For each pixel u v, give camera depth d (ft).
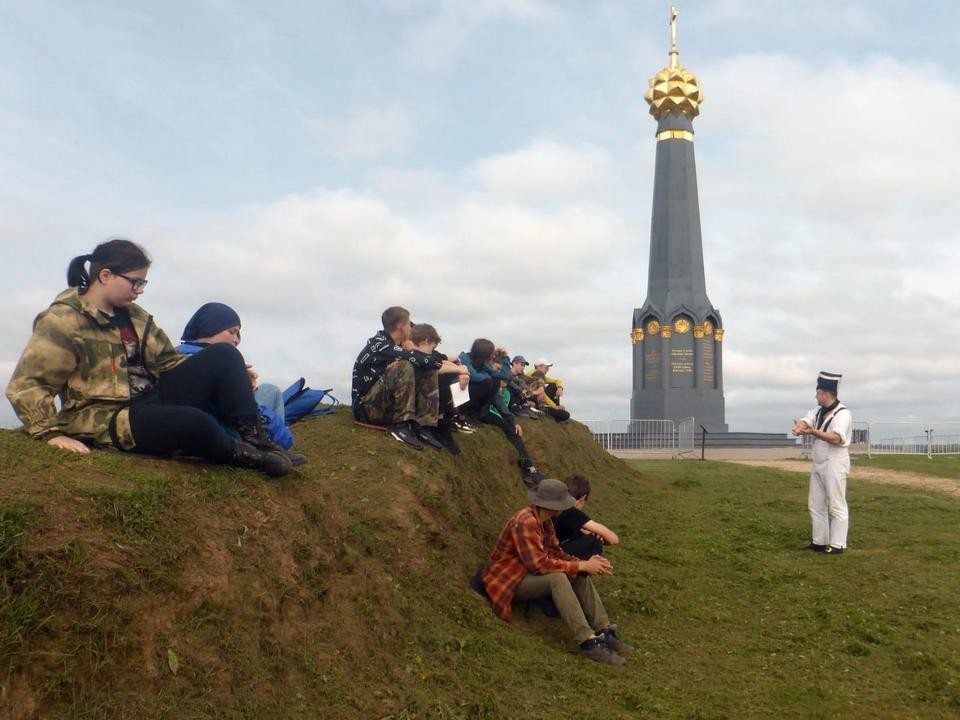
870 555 27.61
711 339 98.84
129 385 14.60
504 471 30.83
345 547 16.35
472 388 32.48
